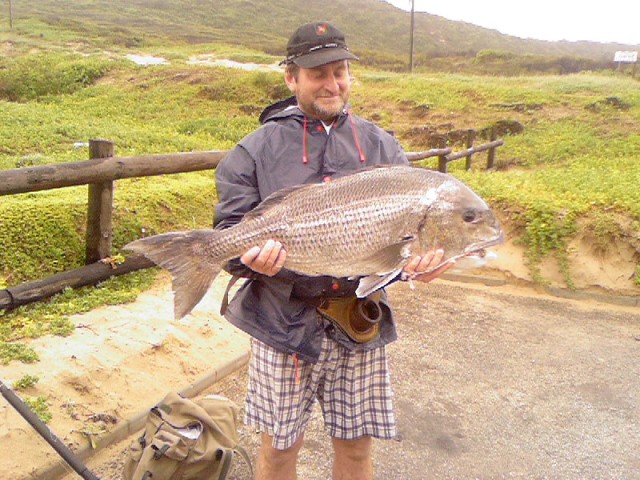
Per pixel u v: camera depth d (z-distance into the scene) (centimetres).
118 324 468
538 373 487
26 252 536
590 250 690
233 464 352
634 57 2694
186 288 228
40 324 453
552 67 5131
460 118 2034
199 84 2320
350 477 273
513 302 647
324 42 239
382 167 235
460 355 513
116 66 2564
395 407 428
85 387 384
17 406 258
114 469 342
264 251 218
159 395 402
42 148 1120
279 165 244
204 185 789
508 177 1013
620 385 472
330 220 222
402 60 5519
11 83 2395
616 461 377
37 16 5459
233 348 477
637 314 629
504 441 395
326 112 243
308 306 245
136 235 623
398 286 670
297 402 252
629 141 1661
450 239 222
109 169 530
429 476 357
